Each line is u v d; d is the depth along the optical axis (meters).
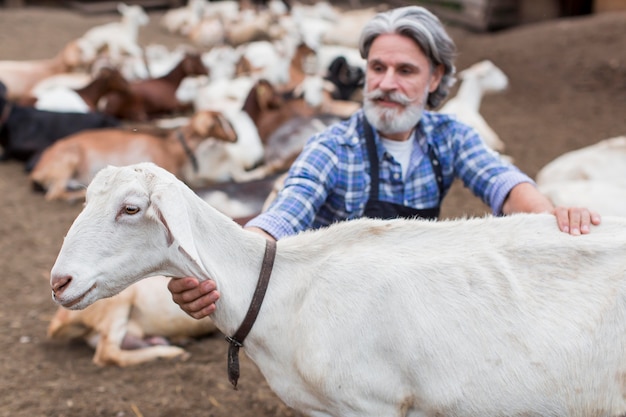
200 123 6.66
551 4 13.40
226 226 2.43
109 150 6.64
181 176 6.87
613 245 2.35
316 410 2.45
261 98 7.88
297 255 2.48
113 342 3.99
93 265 2.25
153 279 4.06
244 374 3.95
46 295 4.82
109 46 11.33
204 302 2.35
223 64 10.30
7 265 5.23
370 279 2.37
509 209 2.89
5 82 9.38
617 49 10.60
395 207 2.89
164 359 4.04
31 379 3.85
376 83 2.83
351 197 2.89
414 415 2.41
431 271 2.37
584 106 9.17
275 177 5.83
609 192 4.71
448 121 3.01
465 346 2.29
